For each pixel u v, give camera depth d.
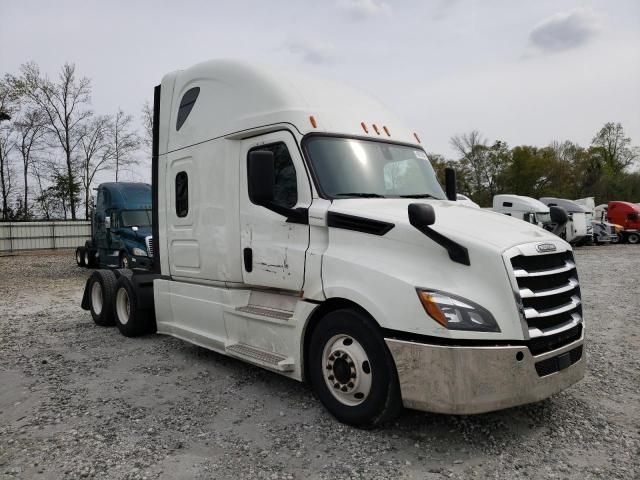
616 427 4.18
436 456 3.71
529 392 3.73
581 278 13.80
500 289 3.70
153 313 7.51
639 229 31.27
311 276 4.48
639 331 7.53
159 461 3.71
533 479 3.40
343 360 4.17
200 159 5.90
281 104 4.96
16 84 39.31
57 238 32.00
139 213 15.66
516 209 23.30
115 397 5.05
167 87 6.67
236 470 3.56
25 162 41.12
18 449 3.95
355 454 3.75
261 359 4.87
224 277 5.54
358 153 4.96
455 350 3.58
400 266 3.92
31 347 7.08
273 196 4.56
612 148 67.94
